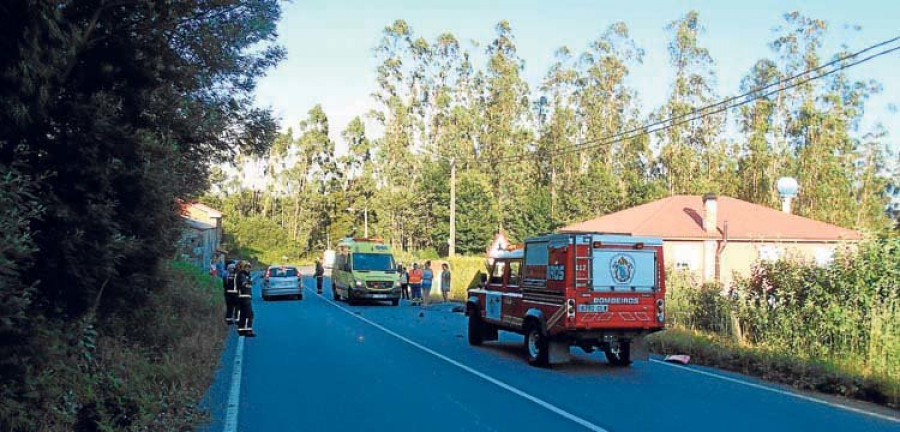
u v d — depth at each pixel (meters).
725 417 8.53
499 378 11.34
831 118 55.09
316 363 12.69
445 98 67.25
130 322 10.62
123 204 8.76
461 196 59.28
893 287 11.72
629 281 12.54
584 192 58.91
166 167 9.38
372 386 10.43
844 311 11.95
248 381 10.80
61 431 6.23
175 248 10.63
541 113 66.75
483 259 33.47
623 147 62.28
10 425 5.70
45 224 7.46
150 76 9.16
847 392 9.99
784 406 9.22
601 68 62.16
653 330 12.66
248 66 12.88
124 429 7.12
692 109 58.44
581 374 11.93
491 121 65.44
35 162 7.52
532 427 7.94
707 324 15.89
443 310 26.91
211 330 15.23
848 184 57.03
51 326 7.06
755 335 14.21
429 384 10.67
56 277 7.66
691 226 33.38
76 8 8.16
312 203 89.19
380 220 71.25
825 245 31.95
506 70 65.56
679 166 59.75
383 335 17.61
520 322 13.55
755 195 57.78
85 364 7.80
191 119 10.72
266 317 22.77
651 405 9.23
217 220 59.97
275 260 83.62
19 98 6.37
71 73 8.43
